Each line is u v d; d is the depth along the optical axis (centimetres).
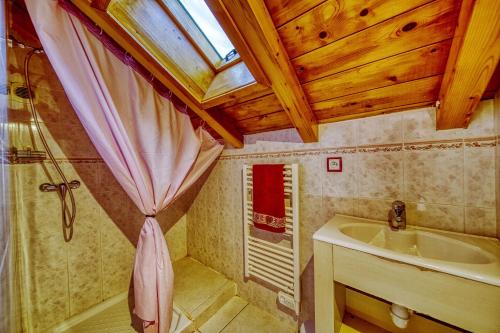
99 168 156
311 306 135
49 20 89
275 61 86
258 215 146
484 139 84
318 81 101
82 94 99
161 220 203
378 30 74
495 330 57
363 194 113
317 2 71
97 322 142
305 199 135
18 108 119
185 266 204
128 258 172
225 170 181
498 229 80
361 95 101
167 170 129
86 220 150
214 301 158
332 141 123
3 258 88
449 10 63
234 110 141
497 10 51
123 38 95
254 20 73
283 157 144
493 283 56
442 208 93
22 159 119
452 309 63
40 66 129
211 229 197
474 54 61
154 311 117
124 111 114
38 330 129
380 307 102
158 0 100
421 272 67
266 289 158
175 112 141
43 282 130
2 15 82
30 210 125
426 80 85
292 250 137
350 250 81
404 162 101
